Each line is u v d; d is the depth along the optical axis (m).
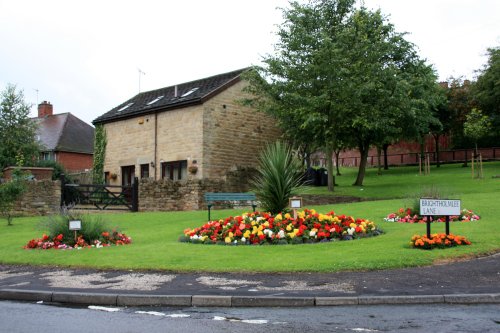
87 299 7.64
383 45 24.03
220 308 7.04
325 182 30.03
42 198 22.61
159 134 28.98
